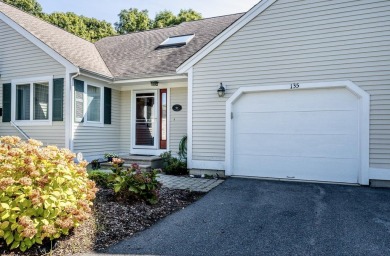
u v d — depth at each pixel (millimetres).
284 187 5883
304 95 6531
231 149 7129
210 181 6660
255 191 5617
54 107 8305
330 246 3203
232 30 7117
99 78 8859
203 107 7445
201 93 7477
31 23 9508
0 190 2902
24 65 8750
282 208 4527
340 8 6141
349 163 6113
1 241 2961
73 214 3156
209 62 7387
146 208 4473
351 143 6105
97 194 4836
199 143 7469
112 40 13352
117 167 4980
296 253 3055
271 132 6836
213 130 7332
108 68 10000
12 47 8922
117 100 10141
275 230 3678
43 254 2934
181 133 9273
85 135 8633
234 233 3609
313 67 6355
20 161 3172
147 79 8828
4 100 9023
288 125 6668
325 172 6309
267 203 4812
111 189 5188
